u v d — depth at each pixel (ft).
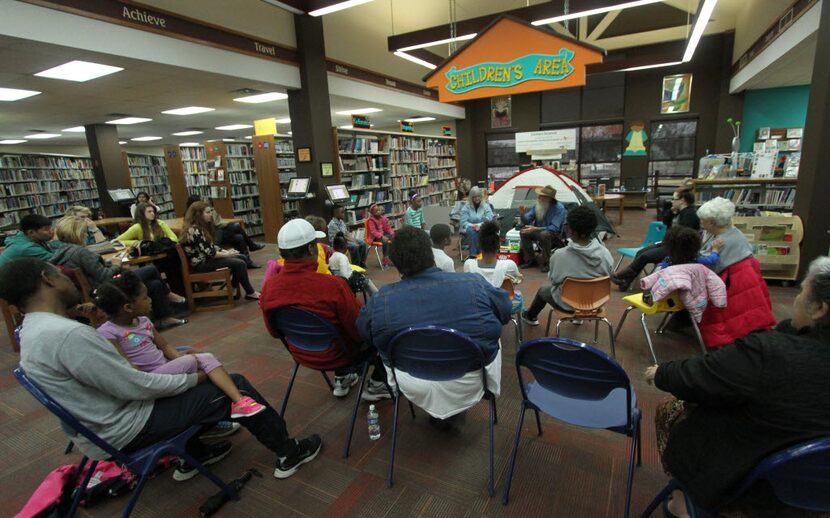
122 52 13.83
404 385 5.76
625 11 32.04
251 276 18.43
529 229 17.66
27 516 5.29
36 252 10.87
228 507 5.70
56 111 23.93
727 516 3.72
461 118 41.93
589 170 39.45
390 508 5.56
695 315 8.21
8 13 11.37
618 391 5.81
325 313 6.40
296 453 6.25
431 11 28.96
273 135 23.66
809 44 18.58
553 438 6.78
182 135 42.60
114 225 23.91
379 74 28.63
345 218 22.97
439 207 23.48
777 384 3.21
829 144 12.37
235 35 17.67
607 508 5.38
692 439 3.87
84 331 4.52
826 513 3.36
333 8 16.28
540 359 5.12
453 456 6.48
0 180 30.68
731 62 32.32
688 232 8.11
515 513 5.37
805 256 13.25
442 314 5.43
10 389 9.32
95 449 4.77
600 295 9.00
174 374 5.41
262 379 9.20
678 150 35.88
